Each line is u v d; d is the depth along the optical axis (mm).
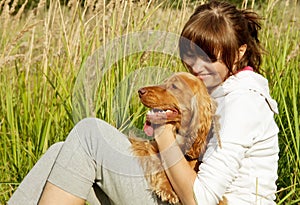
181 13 4215
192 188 2490
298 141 3699
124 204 2637
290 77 4379
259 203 2652
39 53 4859
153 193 2627
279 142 4008
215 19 2672
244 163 2629
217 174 2488
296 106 3975
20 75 4406
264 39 4664
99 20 3967
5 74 4375
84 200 2650
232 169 2506
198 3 4574
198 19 2689
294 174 3730
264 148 2635
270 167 2682
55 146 2846
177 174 2521
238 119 2529
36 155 3777
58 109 3998
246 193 2633
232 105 2568
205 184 2490
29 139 3906
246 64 2811
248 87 2625
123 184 2598
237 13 2760
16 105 4309
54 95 4004
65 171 2609
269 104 2697
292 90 4195
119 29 3857
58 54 4293
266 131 2629
